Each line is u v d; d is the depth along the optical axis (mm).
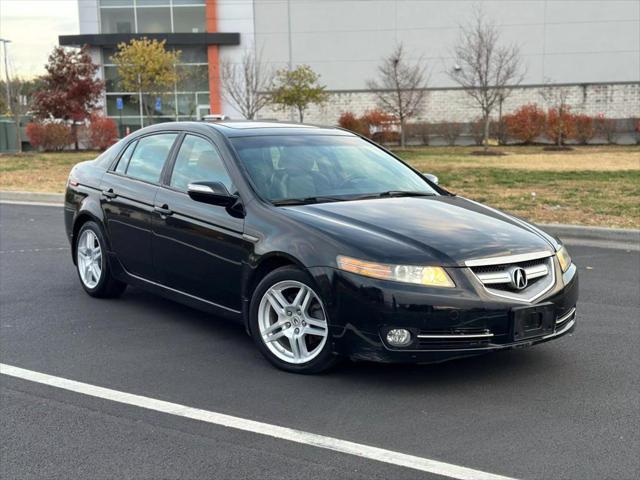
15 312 6148
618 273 7836
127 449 3557
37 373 4664
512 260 4281
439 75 34844
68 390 4363
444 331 4055
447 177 17625
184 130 5785
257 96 32844
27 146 32375
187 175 5500
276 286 4562
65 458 3465
